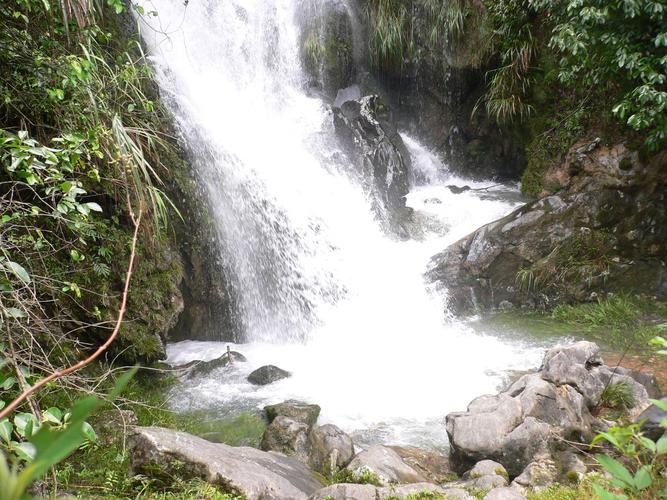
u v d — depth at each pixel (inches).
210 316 288.5
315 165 368.5
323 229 338.3
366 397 231.8
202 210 283.0
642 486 51.1
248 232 303.6
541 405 174.7
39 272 186.4
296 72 432.1
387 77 466.3
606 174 320.5
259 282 303.0
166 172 268.8
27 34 172.2
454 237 362.6
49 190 139.4
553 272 314.0
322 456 181.5
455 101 446.9
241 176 311.3
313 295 318.3
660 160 303.3
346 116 416.8
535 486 147.5
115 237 231.5
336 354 278.8
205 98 343.9
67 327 216.8
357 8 457.7
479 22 413.7
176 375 242.7
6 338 129.6
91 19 195.5
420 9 437.1
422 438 201.3
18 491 17.7
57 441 18.1
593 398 189.3
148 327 243.1
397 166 411.5
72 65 162.2
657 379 224.4
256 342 297.0
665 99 253.6
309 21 439.8
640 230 309.4
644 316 283.7
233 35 389.4
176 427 201.8
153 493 134.6
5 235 161.9
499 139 430.9
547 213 325.4
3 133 129.0
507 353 266.1
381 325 306.2
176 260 263.1
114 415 183.2
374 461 165.0
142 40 304.3
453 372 250.7
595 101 337.7
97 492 141.5
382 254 348.5
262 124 371.6
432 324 308.7
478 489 146.2
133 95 234.4
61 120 180.4
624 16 271.9
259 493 133.8
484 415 172.6
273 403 224.4
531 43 370.6
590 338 272.1
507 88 387.5
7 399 132.4
